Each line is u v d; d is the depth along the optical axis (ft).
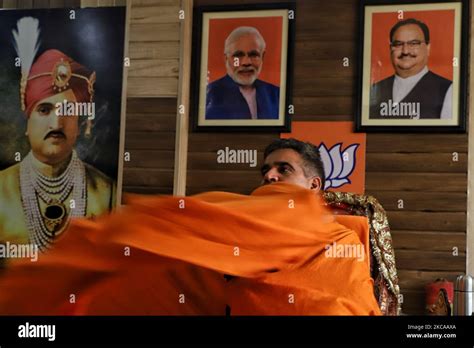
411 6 10.15
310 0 10.48
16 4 10.87
